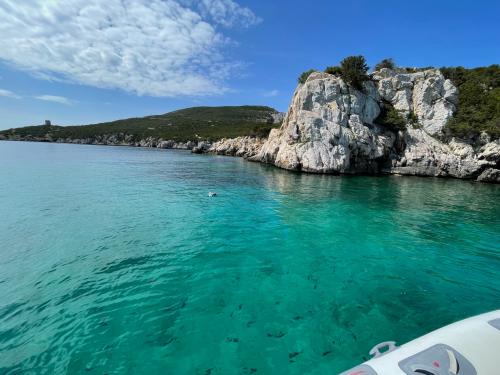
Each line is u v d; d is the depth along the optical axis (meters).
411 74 43.44
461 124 38.22
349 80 39.41
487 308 7.20
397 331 6.27
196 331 6.15
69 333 5.98
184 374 5.01
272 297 7.55
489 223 14.79
